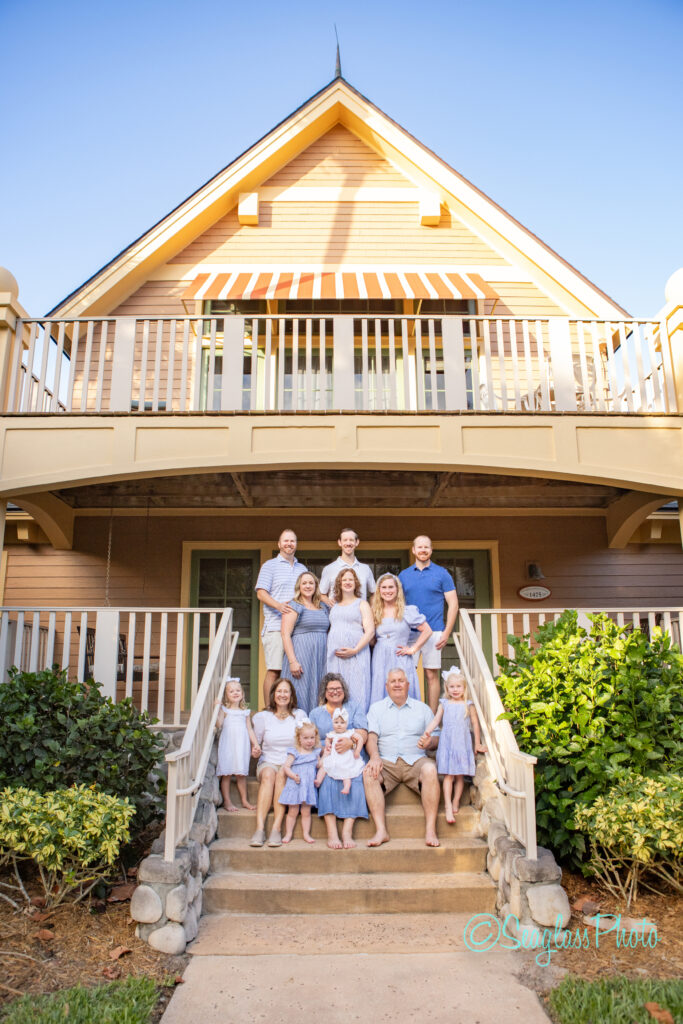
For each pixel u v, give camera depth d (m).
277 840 4.92
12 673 5.52
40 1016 3.19
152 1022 3.28
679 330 7.21
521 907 4.11
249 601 9.05
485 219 10.05
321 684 5.56
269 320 7.25
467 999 3.48
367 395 7.02
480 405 7.14
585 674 5.05
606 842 4.30
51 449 6.82
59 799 4.44
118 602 8.88
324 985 3.61
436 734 5.64
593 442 6.92
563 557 9.18
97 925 4.22
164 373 9.66
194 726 4.79
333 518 9.20
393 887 4.54
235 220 10.25
